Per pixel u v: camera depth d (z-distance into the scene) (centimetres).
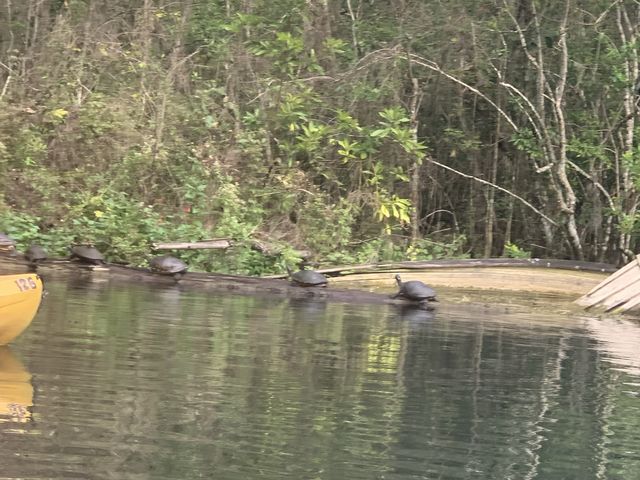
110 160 1416
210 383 572
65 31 1513
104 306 867
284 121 1469
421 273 1270
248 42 1468
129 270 1127
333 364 660
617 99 1502
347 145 1415
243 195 1418
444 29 1498
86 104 1434
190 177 1372
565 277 1285
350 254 1413
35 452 422
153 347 675
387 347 747
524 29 1479
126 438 452
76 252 1134
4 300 625
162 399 526
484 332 867
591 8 1497
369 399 561
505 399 585
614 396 608
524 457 466
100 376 569
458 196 1716
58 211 1310
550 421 537
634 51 1377
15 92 1459
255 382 584
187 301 952
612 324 997
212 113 1509
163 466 416
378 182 1504
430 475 431
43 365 589
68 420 473
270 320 859
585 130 1500
